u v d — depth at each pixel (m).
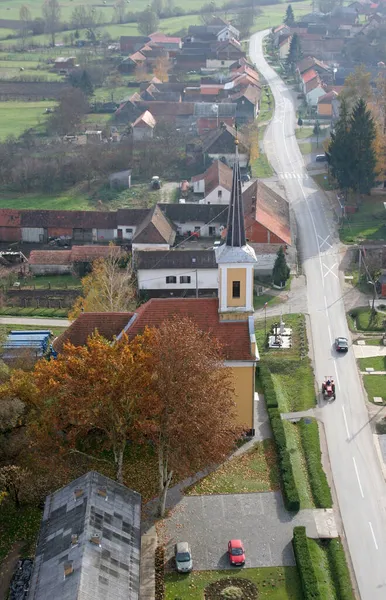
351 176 158.62
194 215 153.25
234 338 86.75
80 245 152.00
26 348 106.88
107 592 57.47
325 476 82.12
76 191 186.25
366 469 83.56
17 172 189.62
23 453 77.38
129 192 182.62
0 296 130.50
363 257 135.50
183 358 71.31
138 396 72.88
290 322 116.81
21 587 65.88
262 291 128.12
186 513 76.62
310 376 101.69
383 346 109.19
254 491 79.44
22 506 77.38
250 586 67.44
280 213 147.12
